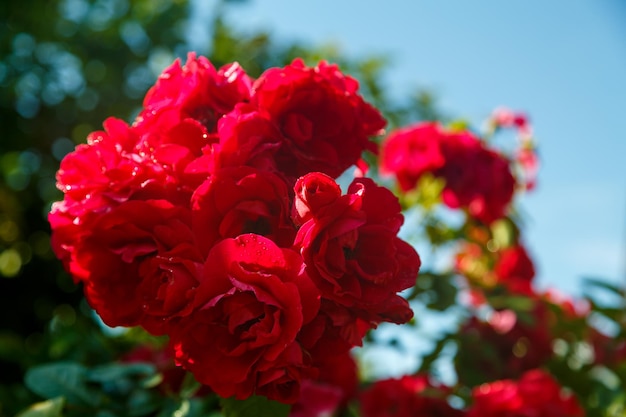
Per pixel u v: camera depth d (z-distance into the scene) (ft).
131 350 2.36
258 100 1.42
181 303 1.22
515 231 2.90
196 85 1.43
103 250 1.33
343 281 1.23
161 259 1.23
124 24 5.27
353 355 2.50
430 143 2.68
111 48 5.30
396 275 1.24
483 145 2.78
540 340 2.90
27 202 5.07
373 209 1.24
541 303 2.93
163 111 1.40
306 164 1.41
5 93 5.16
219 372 1.22
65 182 1.39
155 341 2.22
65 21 5.33
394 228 1.25
